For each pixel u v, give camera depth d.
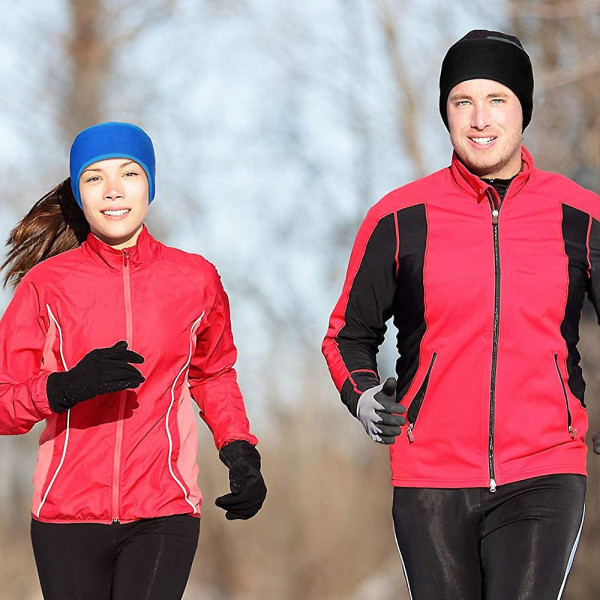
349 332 12.86
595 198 12.48
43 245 13.33
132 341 12.10
